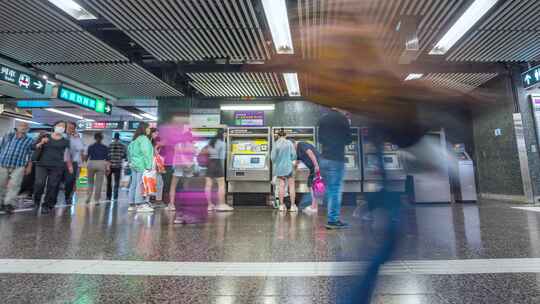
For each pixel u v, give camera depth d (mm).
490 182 6996
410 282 1452
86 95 7301
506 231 2842
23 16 4074
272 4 3791
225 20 4203
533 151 6043
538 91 6102
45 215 4312
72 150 5891
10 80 5645
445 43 4816
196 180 6500
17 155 4617
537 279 1481
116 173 7242
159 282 1476
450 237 2561
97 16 4094
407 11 3910
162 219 3916
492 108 6805
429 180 6301
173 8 3900
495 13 3953
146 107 9797
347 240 2449
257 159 6535
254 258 1909
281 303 1216
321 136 3176
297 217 4242
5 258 1930
